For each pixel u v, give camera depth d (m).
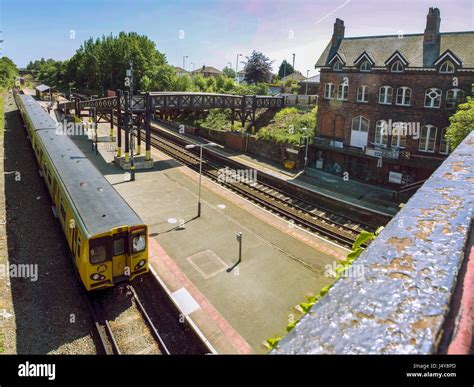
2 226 18.83
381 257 1.69
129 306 13.73
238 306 13.86
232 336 12.34
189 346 12.09
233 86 60.12
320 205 25.95
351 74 30.61
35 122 32.59
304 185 27.95
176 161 33.81
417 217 2.00
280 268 16.62
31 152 34.06
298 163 32.69
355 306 1.42
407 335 1.25
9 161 30.86
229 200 24.73
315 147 32.62
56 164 19.53
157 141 41.34
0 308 12.91
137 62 67.94
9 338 11.68
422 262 1.61
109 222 13.60
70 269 15.54
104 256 13.21
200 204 22.09
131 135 27.59
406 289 1.46
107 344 11.85
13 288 14.08
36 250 16.81
